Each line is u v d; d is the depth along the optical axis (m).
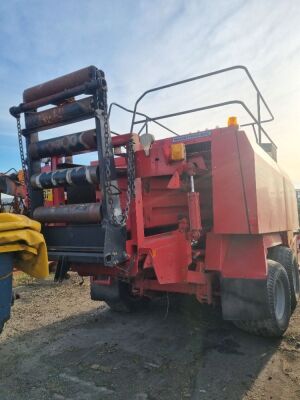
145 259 3.63
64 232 3.52
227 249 4.20
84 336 4.60
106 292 5.34
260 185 4.06
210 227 4.32
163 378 3.45
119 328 4.90
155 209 4.23
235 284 4.08
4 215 2.89
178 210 4.46
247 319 4.05
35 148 3.67
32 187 3.71
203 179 4.35
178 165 3.90
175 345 4.27
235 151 3.97
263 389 3.23
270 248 5.08
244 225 3.91
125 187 4.09
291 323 5.02
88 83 3.20
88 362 3.82
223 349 4.14
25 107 3.62
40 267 3.01
